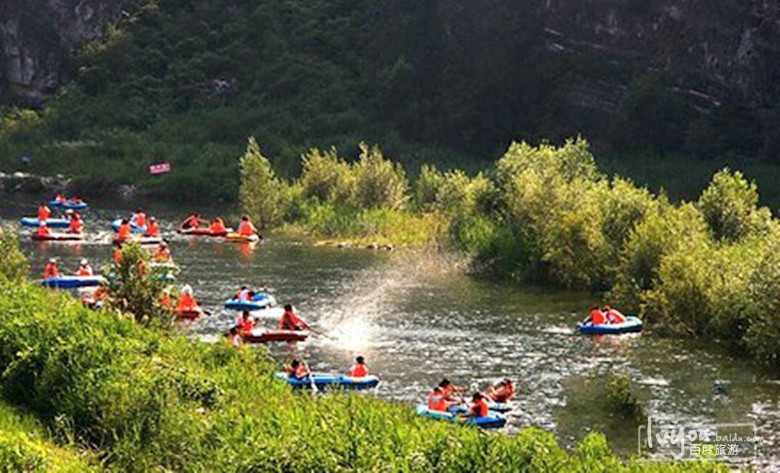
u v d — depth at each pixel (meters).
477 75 124.50
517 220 67.94
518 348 45.28
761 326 42.72
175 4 149.00
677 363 42.75
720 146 105.06
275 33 141.62
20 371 27.47
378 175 88.12
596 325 48.00
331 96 129.50
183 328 48.25
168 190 107.19
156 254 63.75
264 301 53.50
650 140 109.38
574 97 119.56
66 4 148.12
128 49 139.38
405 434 22.64
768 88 109.06
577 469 21.80
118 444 23.53
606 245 58.06
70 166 115.75
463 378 40.34
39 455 21.77
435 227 76.19
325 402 28.27
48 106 134.75
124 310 36.12
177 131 125.81
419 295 57.19
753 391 38.62
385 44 134.62
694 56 114.56
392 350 44.91
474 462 21.11
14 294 33.81
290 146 117.69
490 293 57.78
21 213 92.19
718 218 59.25
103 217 91.00
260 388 28.86
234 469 21.03
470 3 129.75
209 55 138.12
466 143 120.44
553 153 76.12
